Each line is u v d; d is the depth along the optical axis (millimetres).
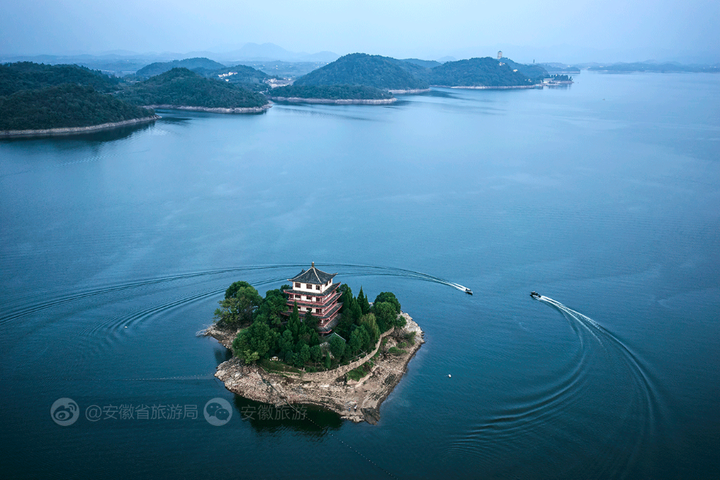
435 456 107625
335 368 130000
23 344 142750
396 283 190875
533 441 113000
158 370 132875
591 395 129625
